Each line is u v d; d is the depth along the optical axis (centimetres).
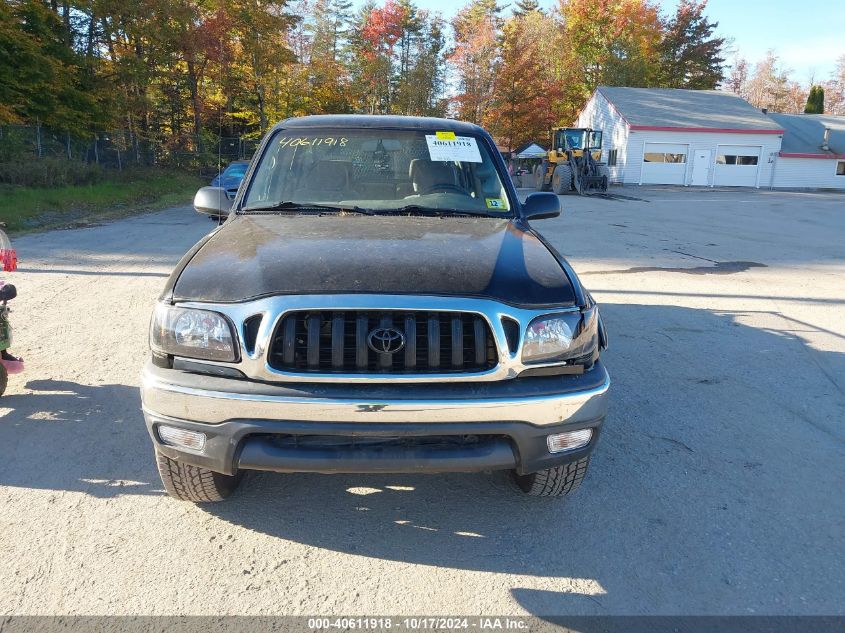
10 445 371
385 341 246
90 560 270
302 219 348
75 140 2748
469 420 249
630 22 5556
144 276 861
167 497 321
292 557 276
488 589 258
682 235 1441
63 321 632
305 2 6069
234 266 275
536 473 304
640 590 259
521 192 3178
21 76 2286
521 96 5094
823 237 1459
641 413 441
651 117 3819
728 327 665
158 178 2892
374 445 254
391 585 259
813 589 261
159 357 263
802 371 534
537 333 259
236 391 245
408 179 392
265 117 4416
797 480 353
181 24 3381
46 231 1366
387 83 6034
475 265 276
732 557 282
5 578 256
